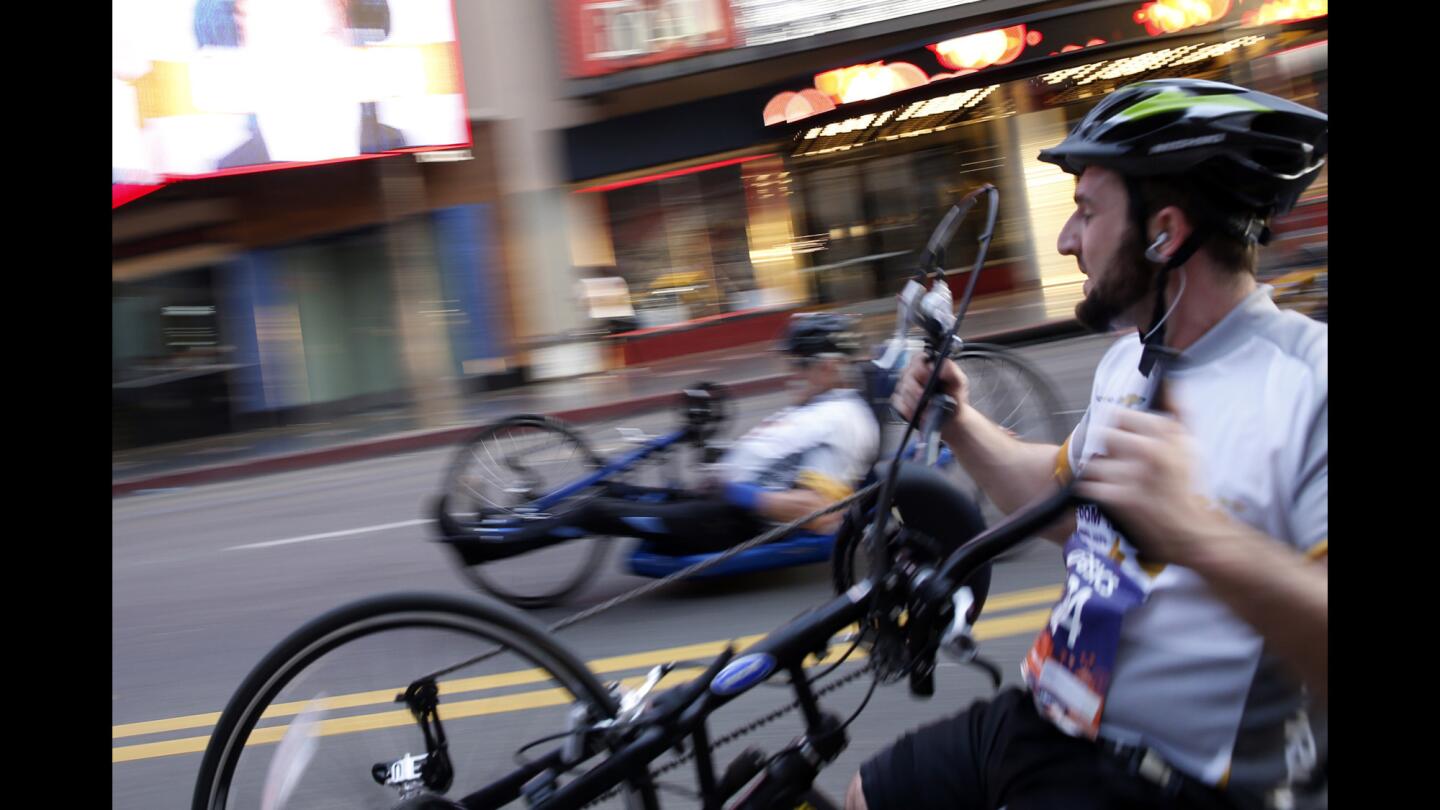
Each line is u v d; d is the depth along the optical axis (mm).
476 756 1921
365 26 13531
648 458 4672
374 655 1828
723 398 4738
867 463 4344
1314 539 1169
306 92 13477
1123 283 1311
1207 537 1116
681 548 4363
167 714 3961
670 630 4125
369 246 14164
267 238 14125
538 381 14047
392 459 10656
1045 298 12062
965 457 1721
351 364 14219
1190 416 1250
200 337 14055
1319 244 4660
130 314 13797
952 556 1495
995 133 13688
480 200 14273
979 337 10305
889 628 1600
